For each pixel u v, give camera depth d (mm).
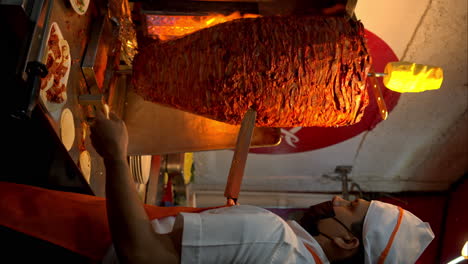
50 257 1280
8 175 1383
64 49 1173
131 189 950
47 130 1146
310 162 3896
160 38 1824
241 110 1403
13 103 1012
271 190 4109
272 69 1366
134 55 1593
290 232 1009
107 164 962
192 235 938
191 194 4035
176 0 1665
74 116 1276
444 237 3992
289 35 1393
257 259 951
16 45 1041
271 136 1760
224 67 1360
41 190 1102
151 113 1739
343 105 1435
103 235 1081
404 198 4090
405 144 3801
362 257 1137
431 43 3170
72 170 1456
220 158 3896
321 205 1192
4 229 1206
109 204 932
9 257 1251
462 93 3463
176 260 932
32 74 986
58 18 1148
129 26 1618
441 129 3707
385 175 4031
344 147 3799
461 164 3932
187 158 3432
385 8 3010
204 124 1735
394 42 3168
